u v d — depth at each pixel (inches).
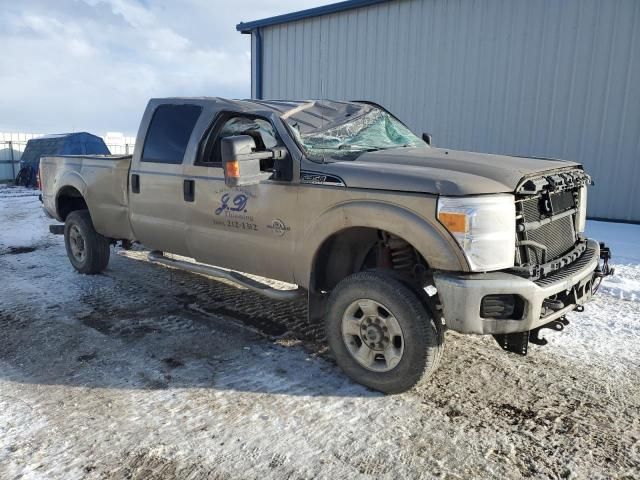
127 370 150.7
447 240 123.2
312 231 148.3
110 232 230.4
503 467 108.0
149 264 276.1
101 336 175.6
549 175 140.6
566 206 154.1
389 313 134.2
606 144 383.6
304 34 536.7
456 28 436.5
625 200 381.7
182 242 191.2
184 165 184.9
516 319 124.2
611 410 130.3
